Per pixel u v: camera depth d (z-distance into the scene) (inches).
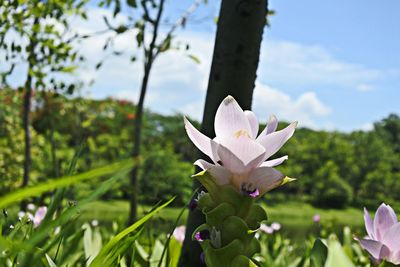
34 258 43.7
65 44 221.0
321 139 2940.5
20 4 196.4
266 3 110.9
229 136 58.9
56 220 39.6
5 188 422.3
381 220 67.4
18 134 476.7
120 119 1321.4
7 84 224.4
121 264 87.7
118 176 33.5
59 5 215.9
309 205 2600.9
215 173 57.1
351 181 2987.2
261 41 110.1
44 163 547.8
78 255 109.6
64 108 362.6
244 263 55.2
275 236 308.2
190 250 102.3
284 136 57.9
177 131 2049.7
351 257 153.2
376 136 3240.7
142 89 231.1
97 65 228.2
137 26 226.2
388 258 65.9
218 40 108.6
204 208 57.7
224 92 106.7
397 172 3157.0
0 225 63.3
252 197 56.0
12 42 215.3
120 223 189.8
